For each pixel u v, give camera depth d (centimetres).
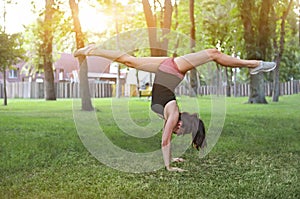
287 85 2462
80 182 364
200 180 374
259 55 1138
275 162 461
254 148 550
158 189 341
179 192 331
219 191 333
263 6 1131
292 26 1941
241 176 390
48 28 1042
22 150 523
